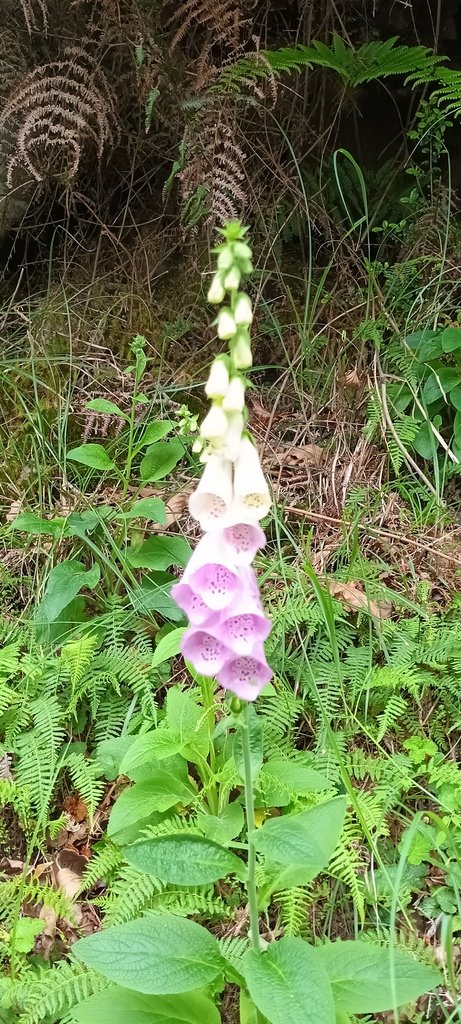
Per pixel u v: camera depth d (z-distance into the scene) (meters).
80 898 0.53
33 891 0.51
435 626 0.65
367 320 0.88
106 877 0.54
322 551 0.73
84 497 0.75
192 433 0.84
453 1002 0.43
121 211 1.02
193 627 0.34
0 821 0.57
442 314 0.87
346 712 0.60
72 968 0.47
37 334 0.92
